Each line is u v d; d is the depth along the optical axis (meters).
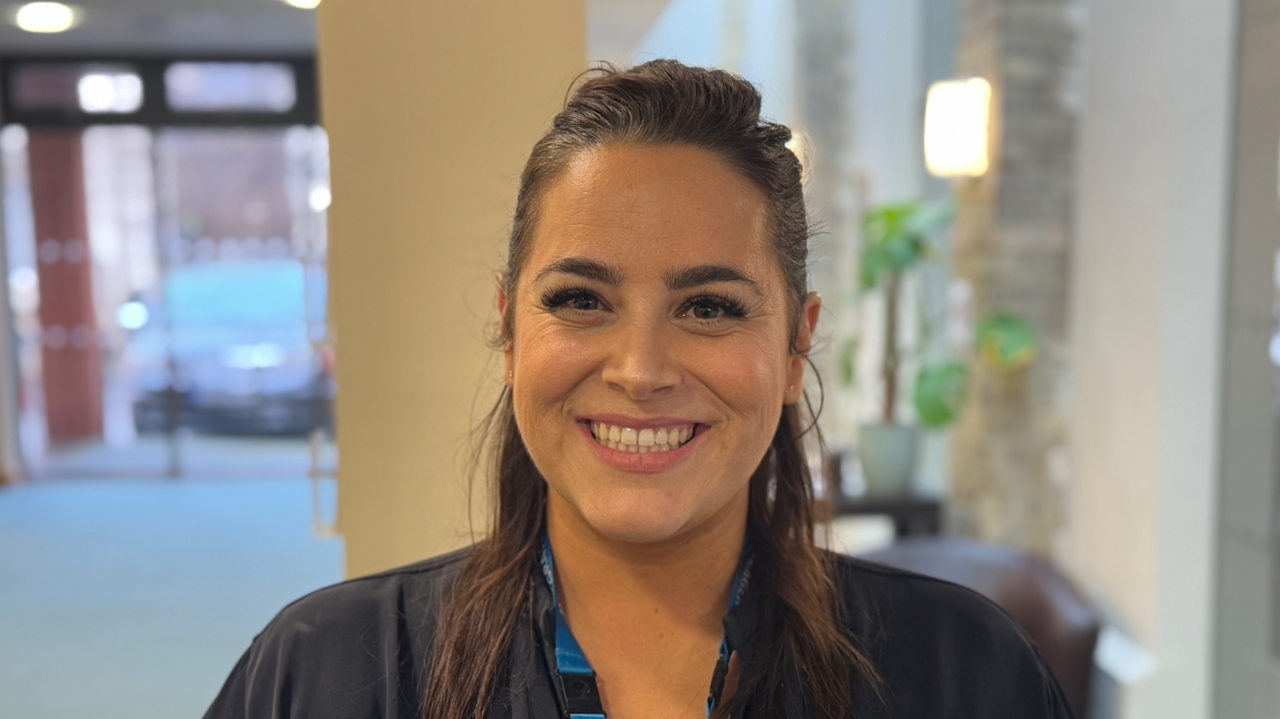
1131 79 3.02
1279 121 2.47
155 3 5.66
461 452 1.32
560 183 0.83
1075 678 2.64
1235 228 2.65
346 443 1.34
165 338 7.22
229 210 7.16
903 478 4.07
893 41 5.12
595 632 0.89
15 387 7.03
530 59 1.30
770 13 5.83
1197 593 2.81
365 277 1.31
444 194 1.31
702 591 0.89
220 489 6.83
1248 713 2.64
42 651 3.93
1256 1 2.54
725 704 0.86
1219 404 2.73
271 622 0.97
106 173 7.03
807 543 0.98
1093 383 3.29
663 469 0.80
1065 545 3.52
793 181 0.88
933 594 0.97
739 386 0.80
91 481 7.11
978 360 3.70
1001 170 3.50
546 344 0.81
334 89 1.29
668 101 0.82
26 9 5.73
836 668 0.90
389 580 0.97
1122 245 3.08
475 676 0.88
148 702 3.47
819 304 0.95
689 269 0.79
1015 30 3.46
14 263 7.00
